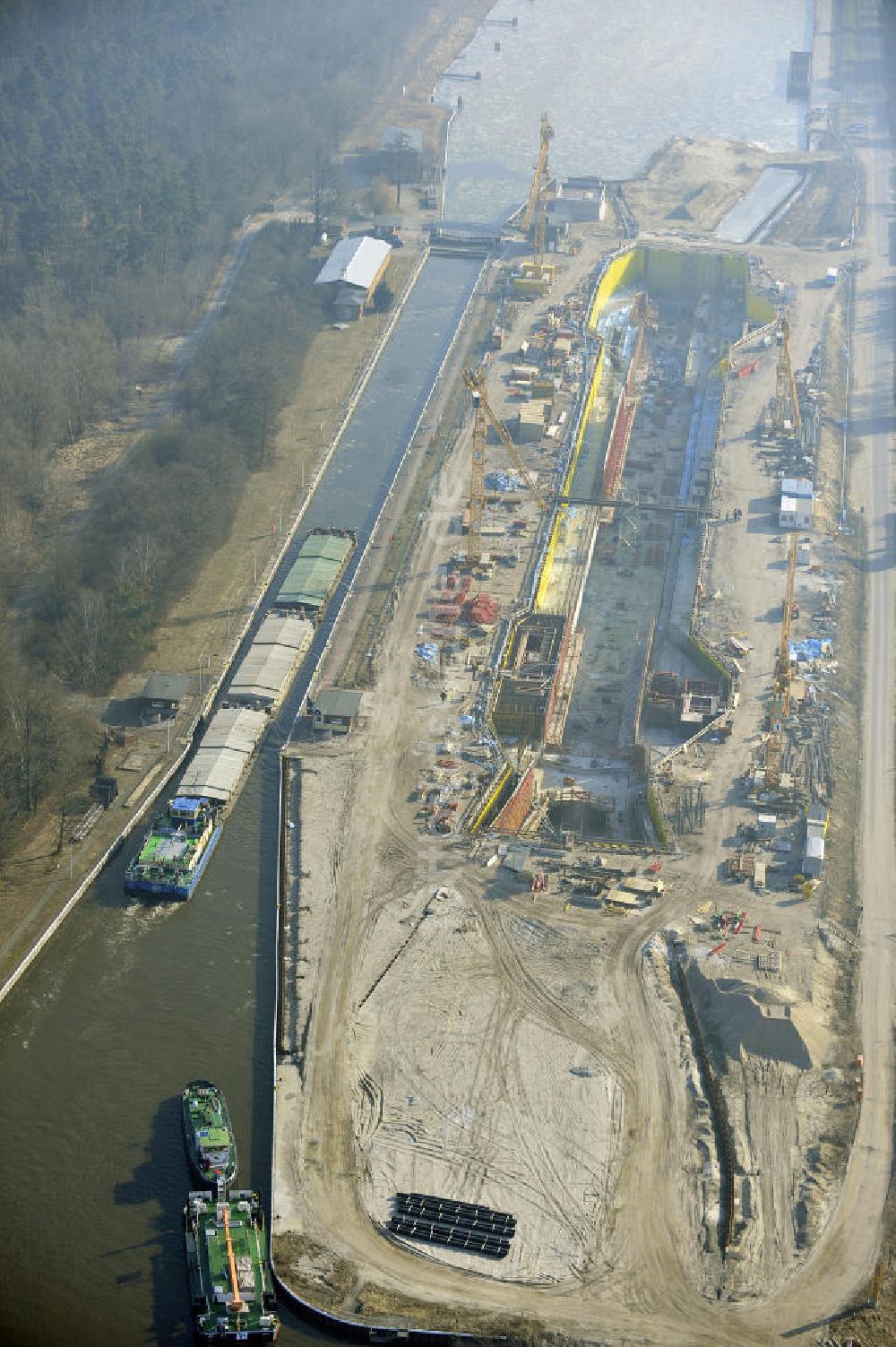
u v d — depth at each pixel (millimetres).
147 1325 193375
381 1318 192250
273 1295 194500
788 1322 193500
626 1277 198500
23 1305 194750
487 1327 191750
